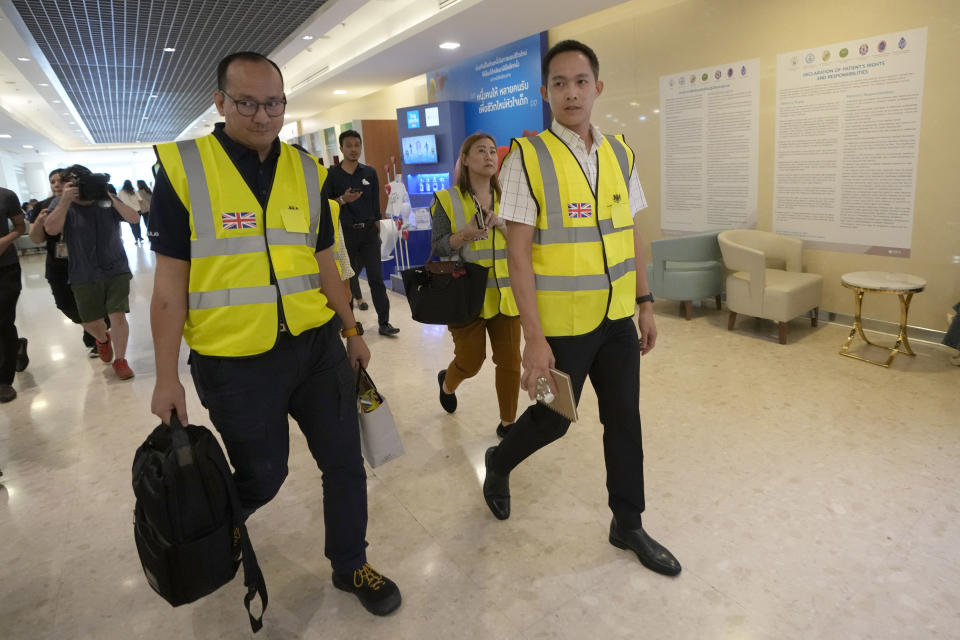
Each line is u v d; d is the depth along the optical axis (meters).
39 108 13.57
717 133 5.17
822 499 2.28
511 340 2.67
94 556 2.21
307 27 7.22
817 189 4.59
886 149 4.15
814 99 4.46
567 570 1.96
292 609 1.86
